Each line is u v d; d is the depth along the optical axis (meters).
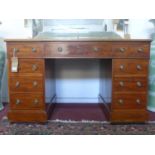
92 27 2.64
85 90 2.88
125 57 2.02
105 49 2.01
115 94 2.09
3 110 2.56
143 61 2.04
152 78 2.47
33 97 2.10
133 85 2.08
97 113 2.50
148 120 2.20
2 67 2.52
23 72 2.06
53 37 2.57
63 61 2.80
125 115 2.11
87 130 2.02
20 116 2.13
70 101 2.88
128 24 2.62
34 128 2.06
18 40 1.99
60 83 2.85
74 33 2.64
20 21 2.65
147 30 2.62
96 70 2.83
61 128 2.06
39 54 2.02
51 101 2.47
